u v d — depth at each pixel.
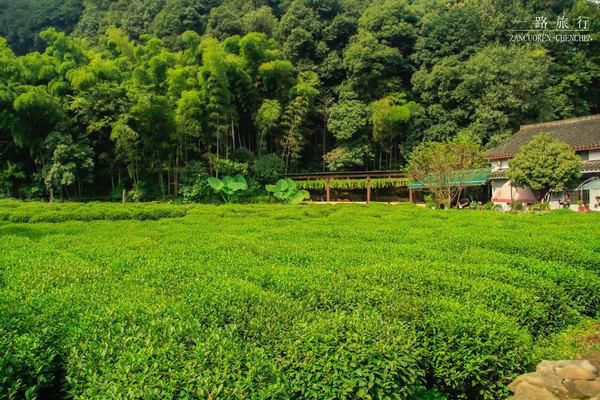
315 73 55.94
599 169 31.69
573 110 50.88
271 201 43.38
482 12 55.84
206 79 44.28
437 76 50.47
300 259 11.02
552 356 7.32
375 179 45.00
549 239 13.55
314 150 57.16
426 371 6.44
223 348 5.25
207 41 48.97
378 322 6.20
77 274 8.95
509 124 45.84
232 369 4.88
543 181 30.72
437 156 34.50
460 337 6.38
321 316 6.54
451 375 6.25
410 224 19.88
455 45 54.44
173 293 7.79
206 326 6.32
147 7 67.75
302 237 14.99
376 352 5.50
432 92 52.03
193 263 9.99
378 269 9.32
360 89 54.75
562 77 51.53
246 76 49.31
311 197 51.94
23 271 9.16
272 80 51.34
